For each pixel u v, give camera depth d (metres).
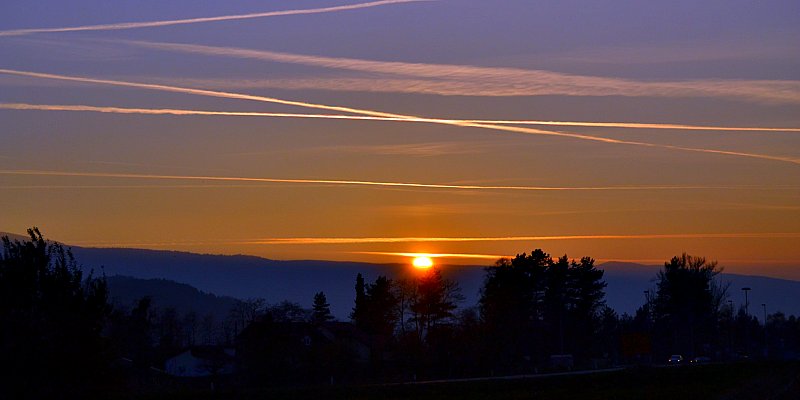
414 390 63.12
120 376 43.22
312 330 93.19
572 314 121.38
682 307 142.75
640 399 50.75
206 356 94.50
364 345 95.94
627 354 108.62
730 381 67.75
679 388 60.53
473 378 80.81
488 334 98.19
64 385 39.53
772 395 52.75
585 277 122.44
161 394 58.47
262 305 134.75
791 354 173.25
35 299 39.44
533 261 118.81
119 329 71.56
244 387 73.12
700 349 152.38
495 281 115.94
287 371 79.81
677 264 145.00
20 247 39.78
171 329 125.25
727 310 159.50
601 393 57.50
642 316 163.38
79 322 39.78
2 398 37.97
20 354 38.12
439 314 105.50
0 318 38.25
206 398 57.91
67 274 40.62
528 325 113.38
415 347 92.50
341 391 62.59
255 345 80.25
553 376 79.44
